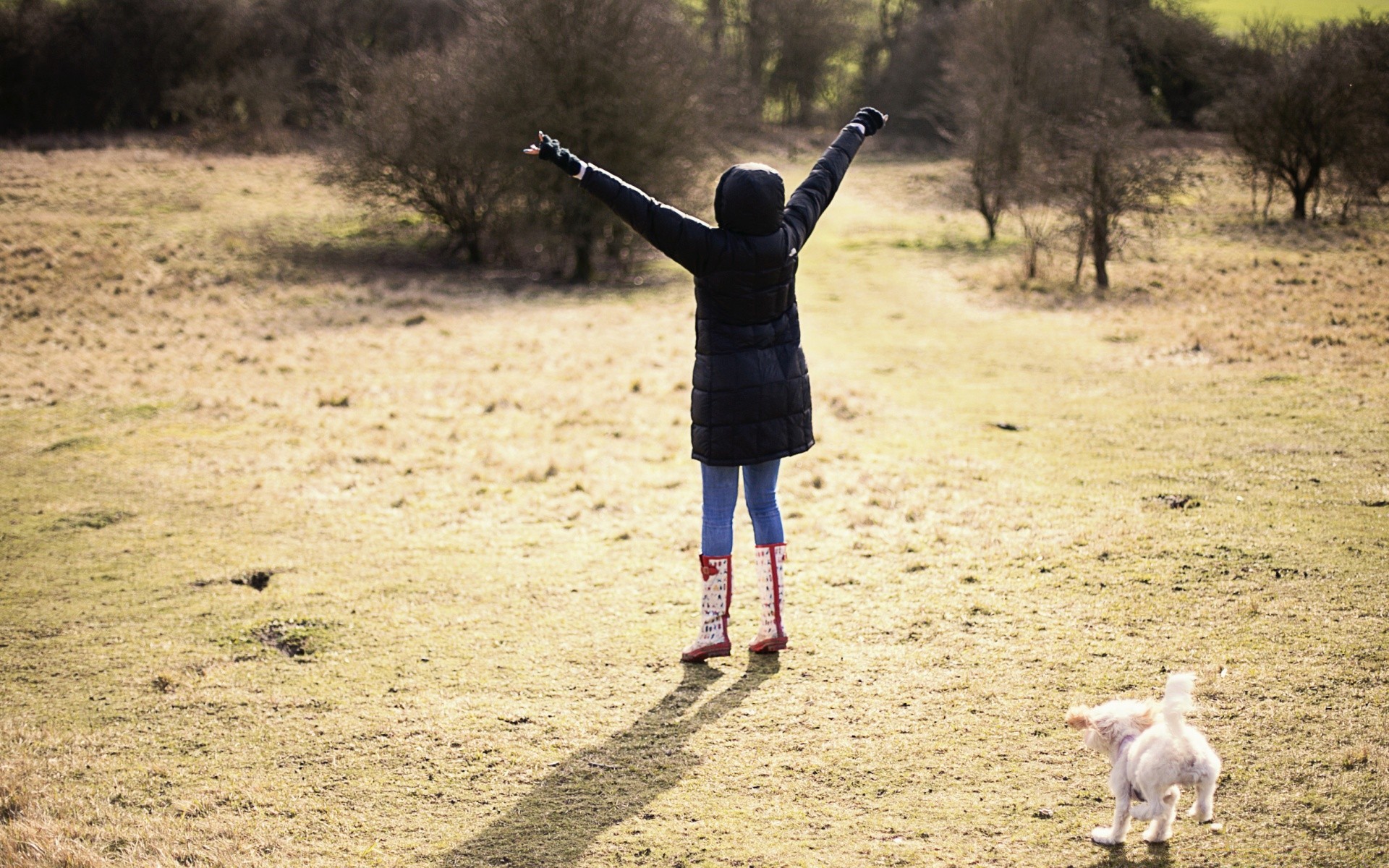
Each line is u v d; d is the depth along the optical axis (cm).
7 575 774
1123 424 1112
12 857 407
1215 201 3403
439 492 983
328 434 1227
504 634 632
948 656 561
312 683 573
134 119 5056
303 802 448
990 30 3662
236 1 5009
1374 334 1487
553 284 2767
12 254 2509
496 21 2759
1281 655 530
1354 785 409
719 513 561
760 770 454
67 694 572
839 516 842
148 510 938
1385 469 862
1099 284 2248
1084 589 645
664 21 3003
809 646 586
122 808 450
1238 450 962
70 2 4853
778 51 6344
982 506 844
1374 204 3102
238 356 1744
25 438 1214
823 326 2011
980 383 1430
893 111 5875
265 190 3703
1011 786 430
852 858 385
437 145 2848
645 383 1529
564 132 2688
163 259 2638
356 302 2369
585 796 441
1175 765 344
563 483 1007
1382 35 3159
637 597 686
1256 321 1678
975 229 3466
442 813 435
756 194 496
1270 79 3106
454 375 1608
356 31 5106
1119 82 3662
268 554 810
